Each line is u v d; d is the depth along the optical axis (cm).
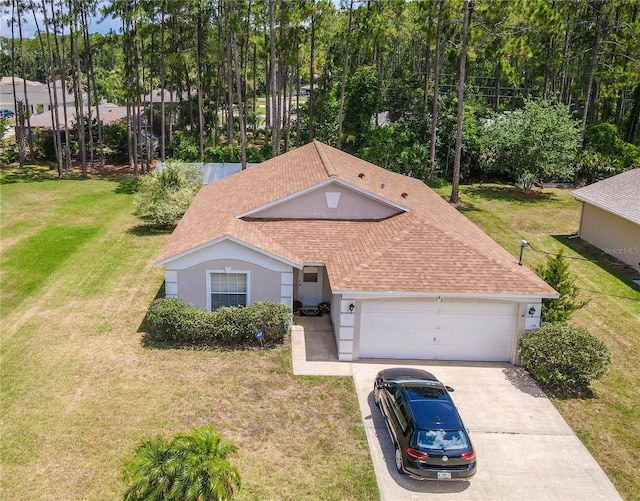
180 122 5731
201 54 4772
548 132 3712
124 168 4619
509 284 1600
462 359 1673
